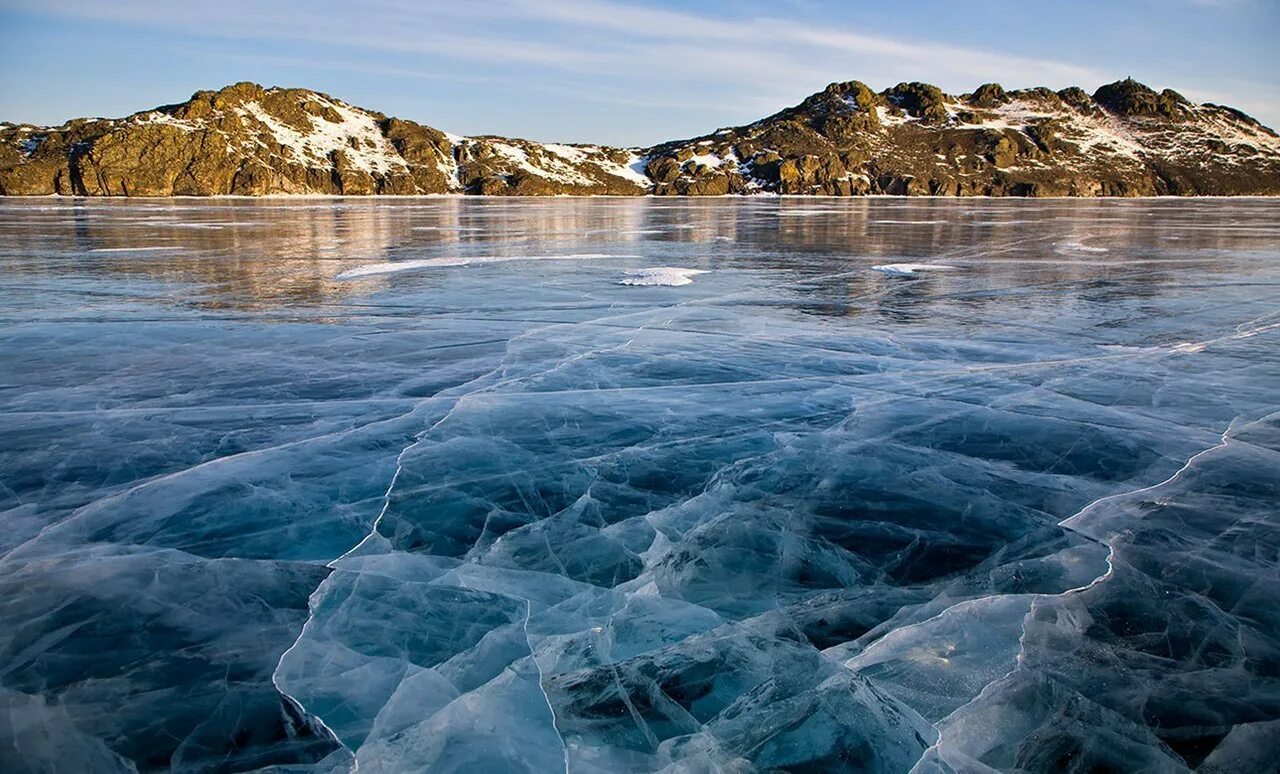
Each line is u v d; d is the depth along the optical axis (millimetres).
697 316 9820
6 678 2805
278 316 9688
